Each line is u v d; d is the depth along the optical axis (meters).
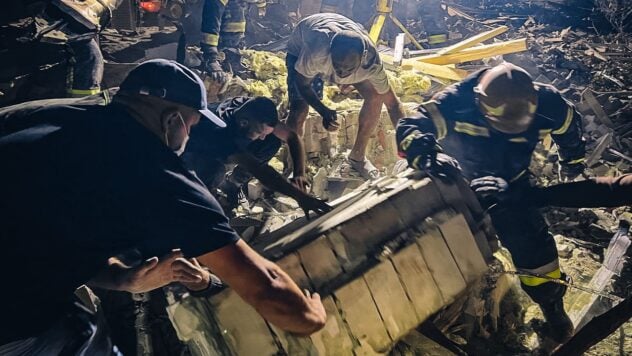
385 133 5.21
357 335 2.56
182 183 2.02
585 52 8.59
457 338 3.25
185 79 2.16
